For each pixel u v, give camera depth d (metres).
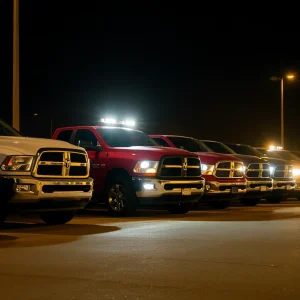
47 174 10.98
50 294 6.08
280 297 5.99
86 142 14.71
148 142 15.81
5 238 9.85
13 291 6.21
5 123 12.78
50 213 12.24
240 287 6.40
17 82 17.25
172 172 14.01
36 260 7.84
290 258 8.06
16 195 10.47
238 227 11.58
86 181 11.58
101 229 11.14
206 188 15.82
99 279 6.75
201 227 11.55
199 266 7.49
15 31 17.33
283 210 16.48
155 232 10.70
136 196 13.80
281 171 19.78
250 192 17.69
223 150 19.14
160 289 6.30
